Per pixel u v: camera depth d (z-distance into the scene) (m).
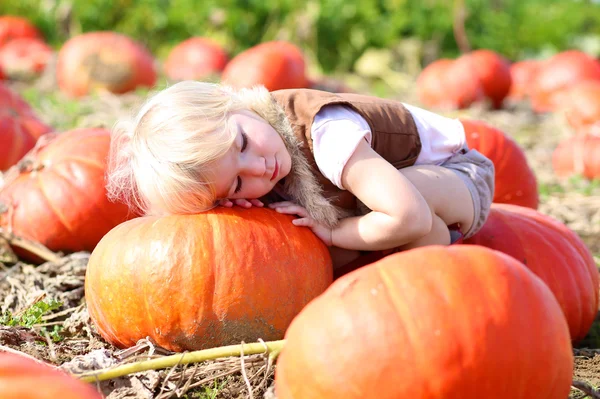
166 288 2.87
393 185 2.96
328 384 2.19
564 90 9.22
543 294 2.31
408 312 2.18
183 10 12.45
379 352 2.16
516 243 3.50
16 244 4.11
